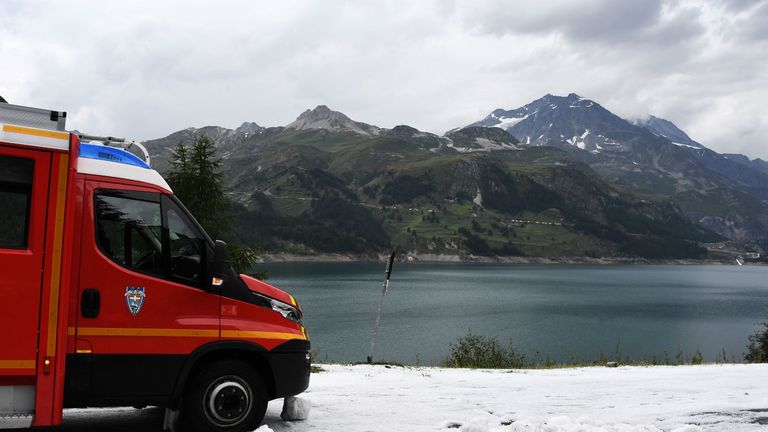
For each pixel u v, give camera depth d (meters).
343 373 12.62
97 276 6.05
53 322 5.77
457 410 8.38
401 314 94.56
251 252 26.50
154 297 6.23
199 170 26.00
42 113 5.93
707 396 9.66
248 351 6.63
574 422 7.31
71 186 5.91
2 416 5.60
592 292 160.50
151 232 6.40
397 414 8.05
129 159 6.55
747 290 182.50
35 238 5.75
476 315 95.88
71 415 7.64
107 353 6.03
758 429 7.40
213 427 6.40
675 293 165.12
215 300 6.51
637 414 8.20
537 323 89.12
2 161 5.73
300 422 7.46
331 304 108.38
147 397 6.15
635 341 74.81
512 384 10.98
